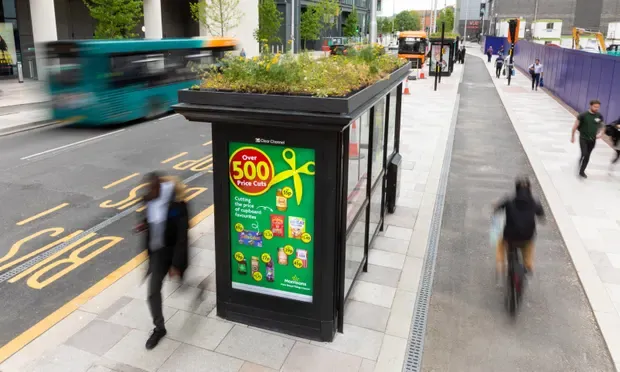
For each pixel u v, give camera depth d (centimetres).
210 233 841
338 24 7400
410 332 570
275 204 524
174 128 1753
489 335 573
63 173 1159
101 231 846
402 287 664
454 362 527
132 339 550
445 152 1412
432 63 3709
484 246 808
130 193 1032
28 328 575
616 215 922
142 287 660
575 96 2169
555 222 892
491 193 1069
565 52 2411
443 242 823
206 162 1295
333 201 499
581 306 634
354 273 639
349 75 558
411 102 2362
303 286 541
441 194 1053
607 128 1201
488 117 2014
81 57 1619
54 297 644
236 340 547
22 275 699
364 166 654
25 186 1061
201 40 2220
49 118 1698
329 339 544
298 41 5791
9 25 2805
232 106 486
